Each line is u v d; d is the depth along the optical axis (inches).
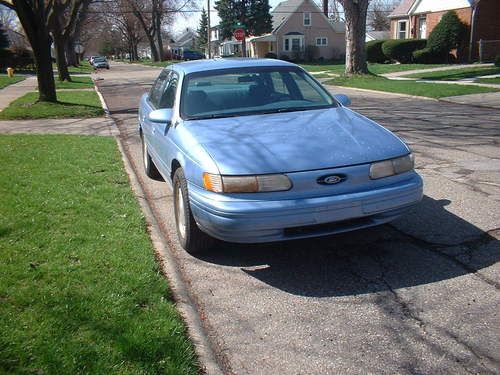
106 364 111.3
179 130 191.2
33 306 135.3
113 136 423.5
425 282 155.8
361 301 146.6
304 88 223.9
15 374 107.3
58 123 516.7
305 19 2374.5
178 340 121.9
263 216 150.2
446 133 386.0
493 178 260.8
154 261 166.6
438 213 212.8
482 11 1219.9
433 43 1284.4
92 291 143.5
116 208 219.9
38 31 639.1
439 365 116.9
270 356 122.8
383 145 168.9
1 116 553.0
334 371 116.3
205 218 158.9
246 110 204.5
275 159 157.2
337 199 153.6
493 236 186.5
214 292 155.2
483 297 145.3
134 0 2635.3
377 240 188.2
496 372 113.7
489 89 634.2
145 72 1836.9
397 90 699.4
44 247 175.8
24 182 258.7
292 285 158.1
